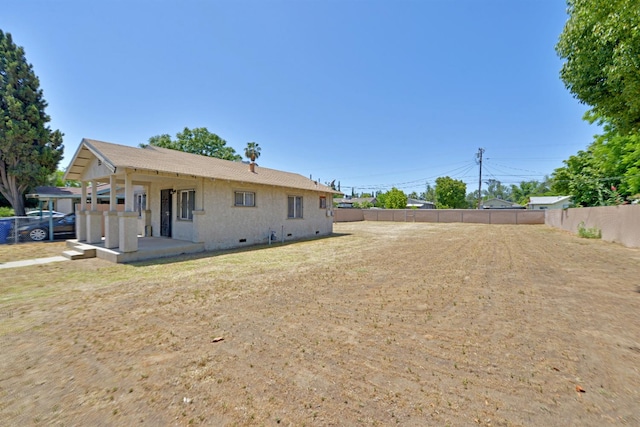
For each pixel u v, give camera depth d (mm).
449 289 5570
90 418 2080
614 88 5598
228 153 34906
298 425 1997
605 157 18062
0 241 12422
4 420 2062
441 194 48000
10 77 19594
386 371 2713
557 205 37438
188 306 4559
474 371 2711
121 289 5527
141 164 8914
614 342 3316
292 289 5543
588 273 6965
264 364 2842
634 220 11328
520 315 4191
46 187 24266
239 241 11914
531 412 2127
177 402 2264
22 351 3119
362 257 9250
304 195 15711
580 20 5855
